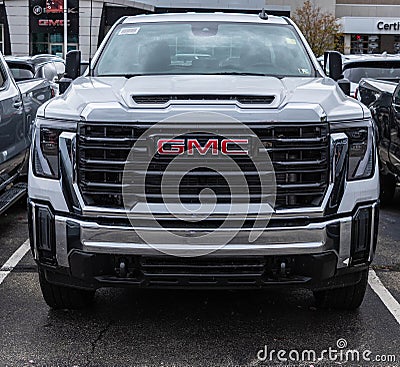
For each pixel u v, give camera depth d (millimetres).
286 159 4004
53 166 4164
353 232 4160
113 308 4992
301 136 4012
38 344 4352
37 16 40531
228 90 4340
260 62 5570
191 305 5062
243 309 4980
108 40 5969
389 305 5059
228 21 6148
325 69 6266
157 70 5457
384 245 6781
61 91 5551
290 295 5270
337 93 4547
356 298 4738
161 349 4281
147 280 4098
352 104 4363
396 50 44781
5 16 40656
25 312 4887
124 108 4039
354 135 4168
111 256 4090
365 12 48594
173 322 4727
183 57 5605
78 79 5105
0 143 6555
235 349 4289
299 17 43250
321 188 4059
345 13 48594
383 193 8703
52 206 4156
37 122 4258
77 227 4066
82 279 4156
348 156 4145
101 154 4020
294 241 4027
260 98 4230
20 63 11500
